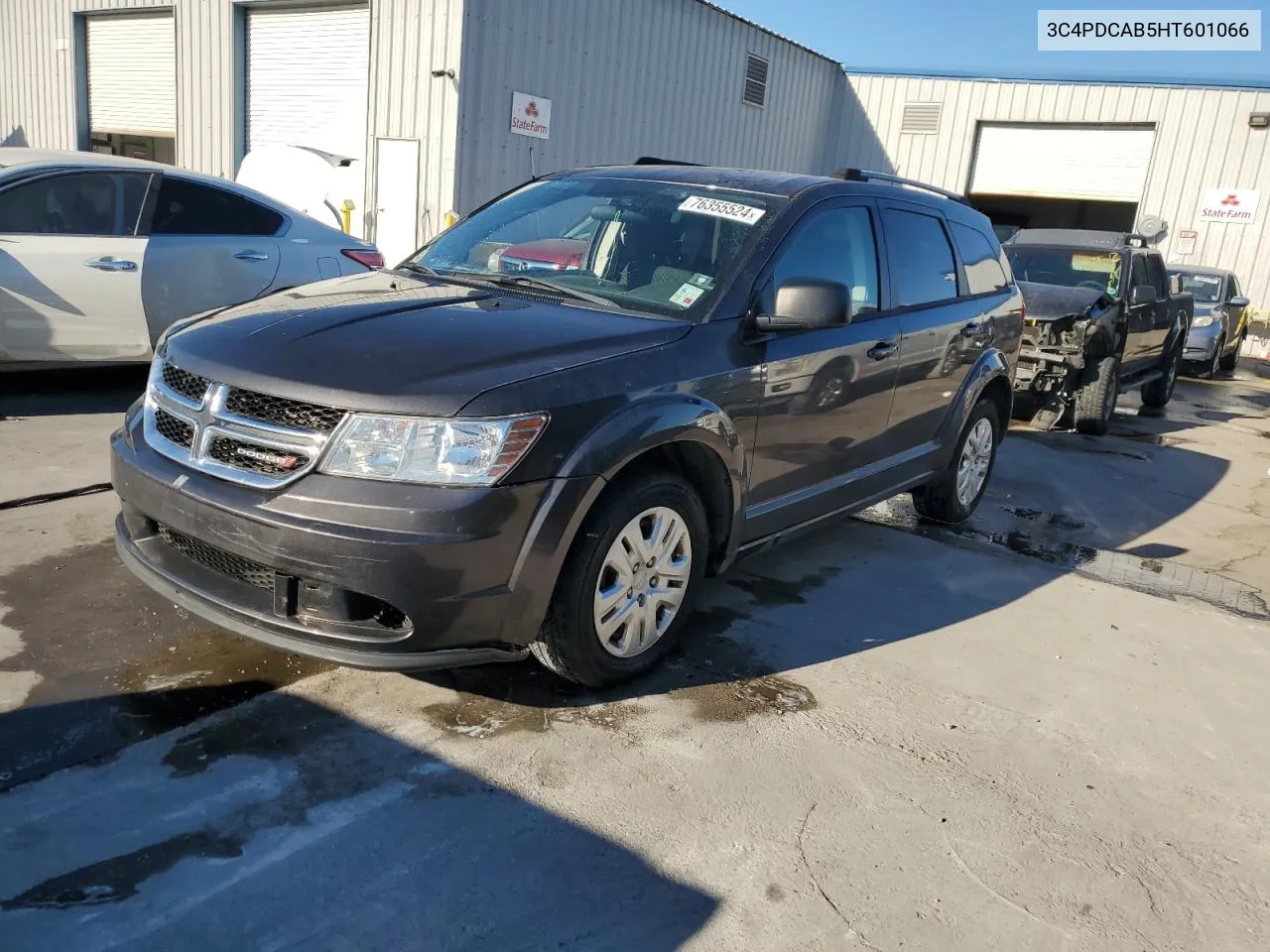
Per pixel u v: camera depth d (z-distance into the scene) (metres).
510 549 2.85
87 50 17.22
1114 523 6.37
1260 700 3.84
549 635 3.13
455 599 2.79
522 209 4.41
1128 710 3.65
